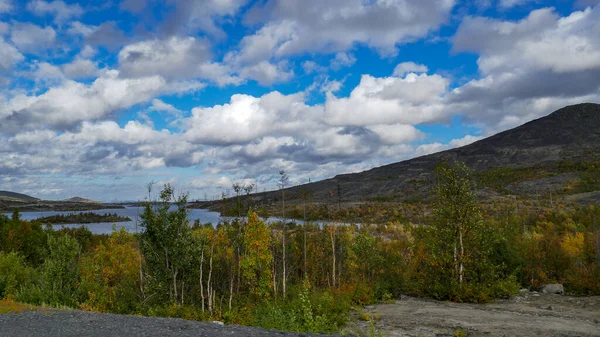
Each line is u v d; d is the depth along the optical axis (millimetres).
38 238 59781
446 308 23328
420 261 30984
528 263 30203
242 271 30828
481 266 26859
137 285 33750
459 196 27859
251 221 28719
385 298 27859
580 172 187250
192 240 30641
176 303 28062
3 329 15500
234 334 13508
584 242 33188
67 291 30484
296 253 37562
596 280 26359
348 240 40531
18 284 34156
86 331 14500
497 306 23422
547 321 18484
